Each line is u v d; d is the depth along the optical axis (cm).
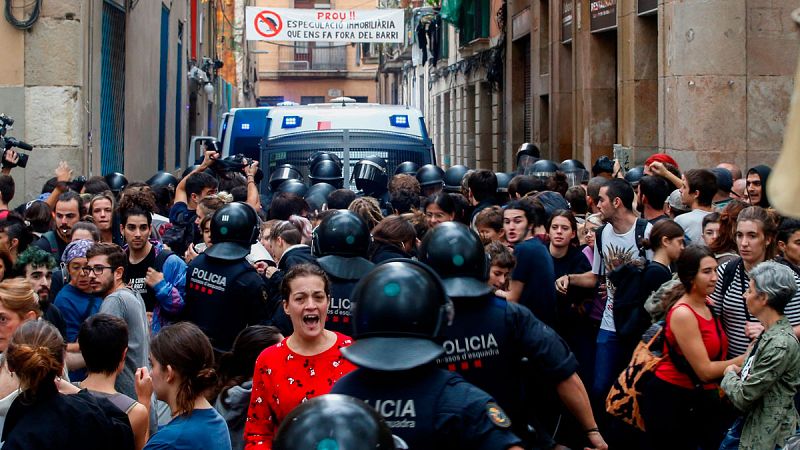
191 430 487
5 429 480
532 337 476
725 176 956
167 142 2397
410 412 371
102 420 485
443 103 3925
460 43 3244
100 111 1572
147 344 672
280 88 7481
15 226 744
